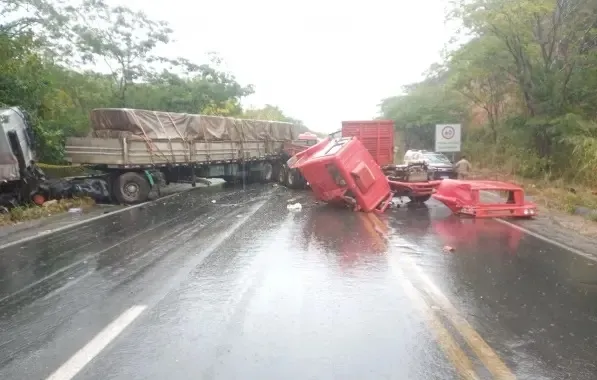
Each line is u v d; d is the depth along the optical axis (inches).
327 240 378.9
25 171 554.3
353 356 169.2
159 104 1221.7
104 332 194.1
